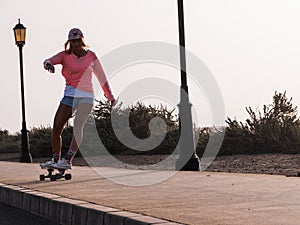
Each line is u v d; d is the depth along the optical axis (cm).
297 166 1452
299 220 598
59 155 1066
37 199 835
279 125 1988
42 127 2898
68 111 1047
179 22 1363
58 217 766
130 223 617
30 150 2748
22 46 2322
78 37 1027
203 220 607
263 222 590
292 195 780
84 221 704
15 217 824
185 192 841
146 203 732
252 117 2055
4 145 3228
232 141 1995
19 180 1085
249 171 1409
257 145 1970
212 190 856
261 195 786
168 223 590
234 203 721
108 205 718
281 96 2067
